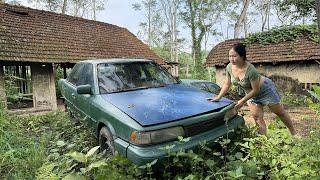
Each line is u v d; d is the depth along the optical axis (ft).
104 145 14.71
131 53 64.80
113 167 11.19
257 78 15.06
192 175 10.80
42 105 46.06
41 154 13.93
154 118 12.42
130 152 11.83
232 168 11.44
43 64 46.42
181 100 14.43
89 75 17.48
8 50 41.63
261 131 16.22
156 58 69.97
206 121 13.19
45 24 54.90
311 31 54.80
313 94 11.35
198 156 11.89
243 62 15.26
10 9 52.70
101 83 16.40
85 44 57.11
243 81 15.47
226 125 13.23
